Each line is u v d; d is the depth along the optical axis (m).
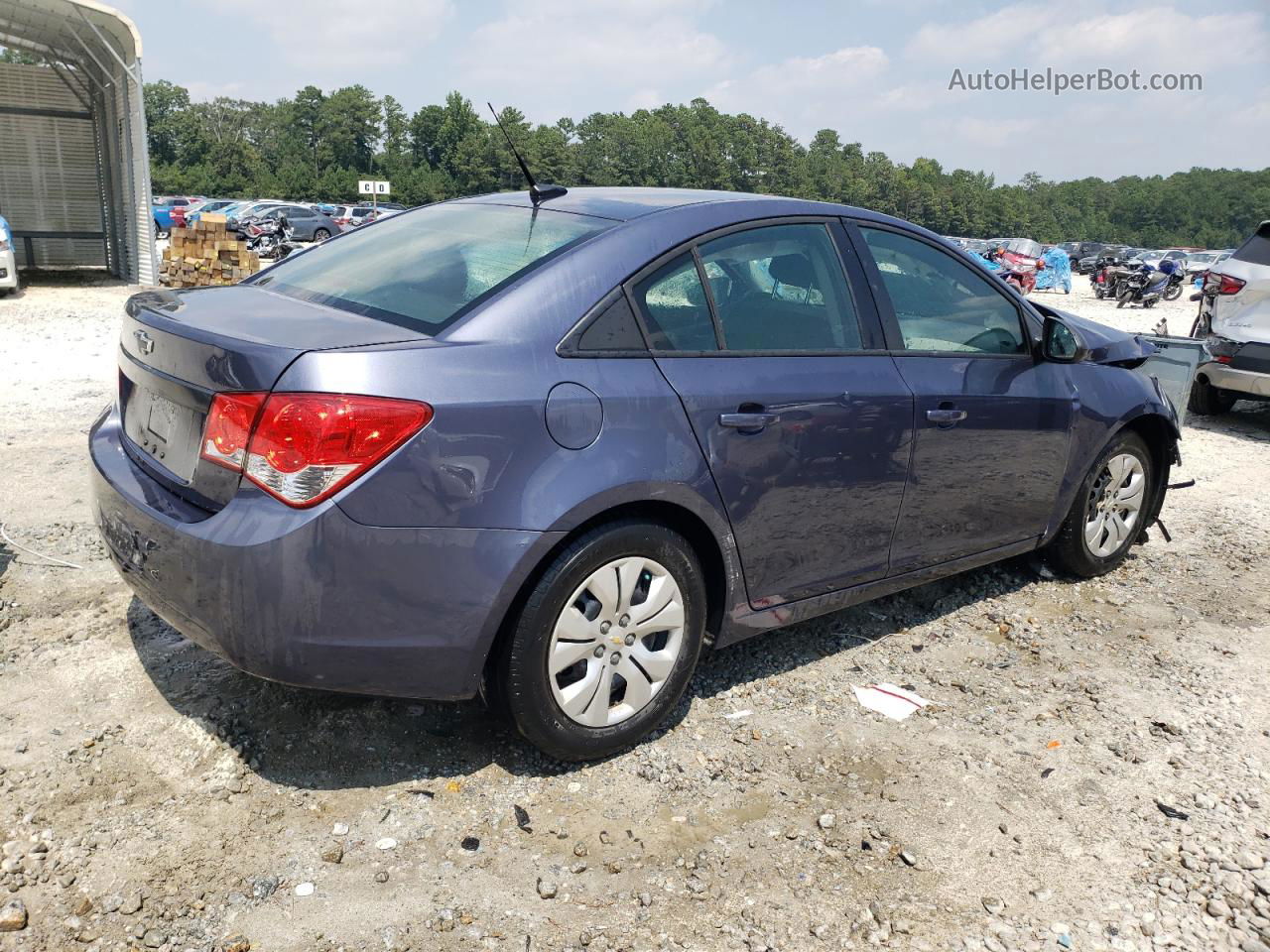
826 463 3.28
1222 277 8.37
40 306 14.16
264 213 37.28
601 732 2.92
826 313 3.39
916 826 2.80
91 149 20.89
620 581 2.86
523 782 2.88
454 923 2.33
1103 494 4.59
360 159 157.00
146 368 2.82
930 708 3.46
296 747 2.97
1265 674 3.87
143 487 2.77
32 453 5.84
